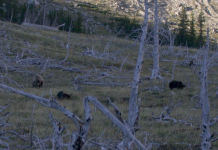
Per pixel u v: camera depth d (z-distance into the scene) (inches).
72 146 268.5
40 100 258.8
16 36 2036.2
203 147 378.3
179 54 1905.8
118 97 943.0
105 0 6161.4
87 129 264.4
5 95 845.8
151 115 702.5
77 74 1414.9
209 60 456.4
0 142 391.5
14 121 573.0
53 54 1770.4
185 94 980.6
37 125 569.3
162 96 960.9
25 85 1103.0
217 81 1258.6
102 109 251.4
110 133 502.6
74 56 1797.5
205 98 386.0
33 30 2497.5
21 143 438.0
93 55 1870.1
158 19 1234.0
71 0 5890.8
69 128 543.2
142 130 575.8
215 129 569.0
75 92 995.9
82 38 2461.9
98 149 410.9
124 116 657.6
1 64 1090.1
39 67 1446.9
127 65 1689.2
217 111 762.8
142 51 420.2
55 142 304.7
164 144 504.4
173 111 757.3
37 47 1866.4
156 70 1339.8
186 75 1413.6
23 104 759.1
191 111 765.9
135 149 431.5
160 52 1866.4
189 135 557.9
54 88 1075.9
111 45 1947.6
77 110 722.2
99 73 1444.4
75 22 3393.2
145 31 433.1
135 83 405.7
